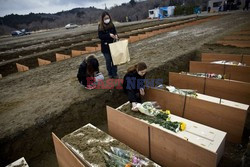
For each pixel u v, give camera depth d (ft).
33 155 9.64
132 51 26.09
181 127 8.73
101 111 12.75
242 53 19.90
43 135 10.09
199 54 22.26
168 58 19.71
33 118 10.42
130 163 6.97
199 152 6.75
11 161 8.94
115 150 7.68
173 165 8.09
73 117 11.39
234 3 104.73
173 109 11.81
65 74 18.70
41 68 22.39
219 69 15.40
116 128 10.42
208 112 10.18
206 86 13.35
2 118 10.75
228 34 29.45
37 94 14.05
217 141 7.89
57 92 13.89
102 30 13.16
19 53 34.81
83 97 12.42
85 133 9.09
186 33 37.60
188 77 14.11
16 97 13.96
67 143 8.43
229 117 9.51
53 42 45.14
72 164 7.18
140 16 189.26
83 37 50.98
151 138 8.43
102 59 23.17
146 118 9.92
